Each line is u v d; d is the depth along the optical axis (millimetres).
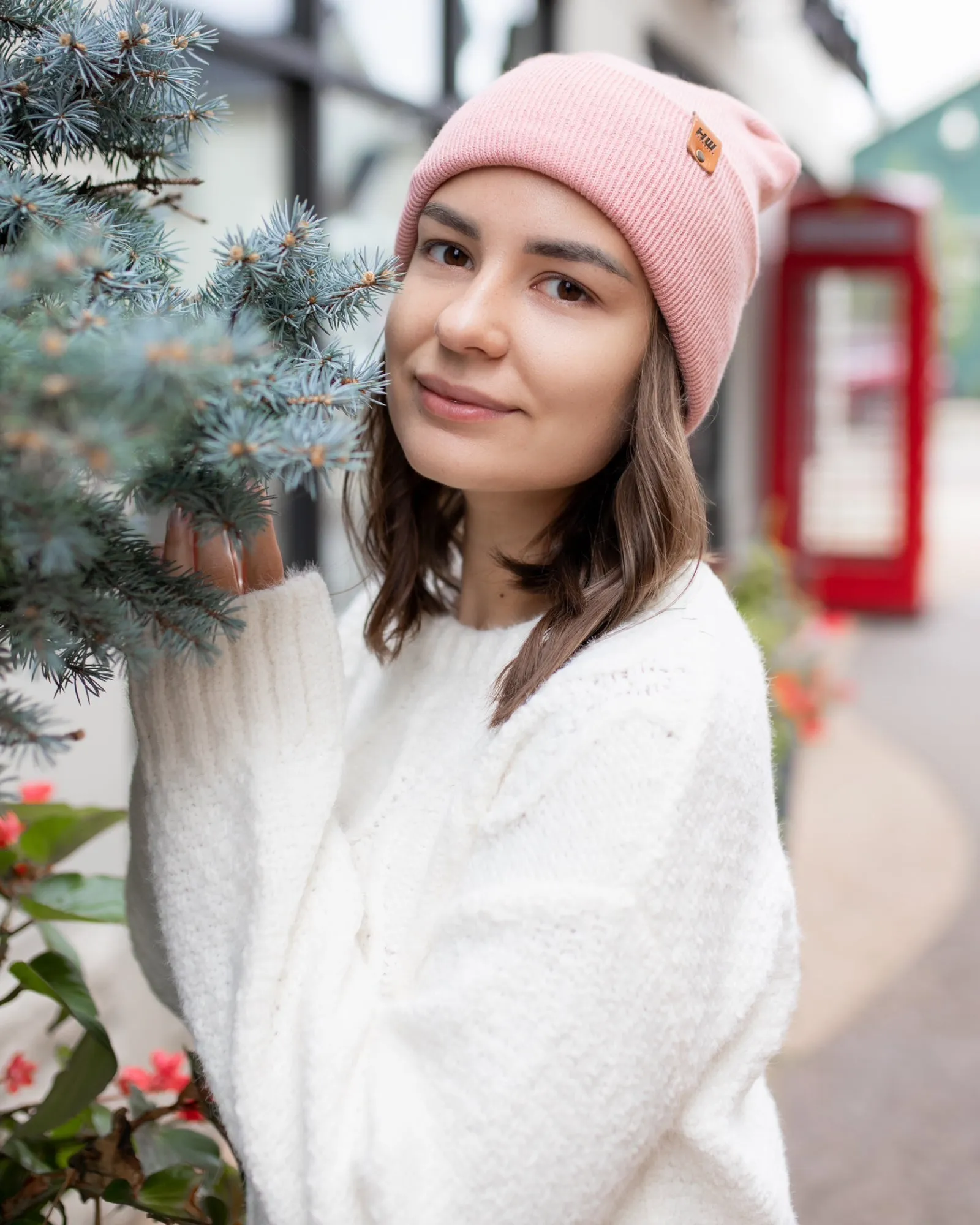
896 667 7402
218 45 2568
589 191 891
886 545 8766
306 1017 859
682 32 6441
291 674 944
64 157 875
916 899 4000
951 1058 3021
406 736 1061
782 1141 1016
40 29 820
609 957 795
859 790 5156
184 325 633
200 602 766
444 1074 810
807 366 8414
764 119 1117
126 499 677
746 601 4004
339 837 957
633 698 853
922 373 8453
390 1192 782
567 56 963
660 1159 910
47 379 515
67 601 660
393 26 3377
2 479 546
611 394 944
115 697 2262
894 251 8195
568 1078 785
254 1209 904
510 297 917
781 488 8477
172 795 951
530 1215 786
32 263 571
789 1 7566
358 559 1233
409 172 3521
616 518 956
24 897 1229
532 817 857
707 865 844
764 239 8047
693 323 966
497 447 935
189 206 2041
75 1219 1656
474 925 833
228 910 914
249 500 705
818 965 3512
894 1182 2520
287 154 2988
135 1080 1393
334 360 804
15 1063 1506
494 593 1090
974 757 5668
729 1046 904
